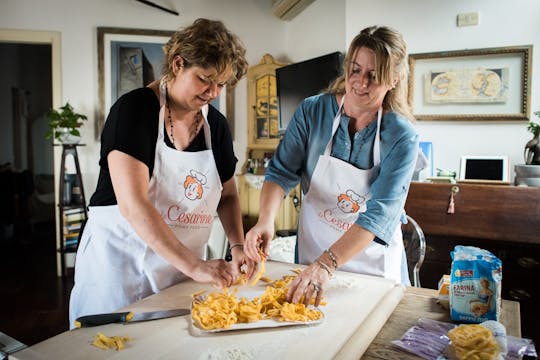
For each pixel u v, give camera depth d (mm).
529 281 2629
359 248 1267
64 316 3182
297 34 4203
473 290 1065
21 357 892
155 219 1193
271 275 1432
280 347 954
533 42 2971
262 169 4125
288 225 3918
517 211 2562
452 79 3176
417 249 1827
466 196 2672
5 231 5438
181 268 1211
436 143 3266
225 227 1510
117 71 4082
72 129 3836
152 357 904
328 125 1483
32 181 5754
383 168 1397
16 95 6199
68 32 4055
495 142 3105
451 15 3158
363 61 1262
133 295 1342
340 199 1509
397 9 3299
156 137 1275
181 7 4211
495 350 868
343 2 3451
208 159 1379
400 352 948
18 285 3842
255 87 4203
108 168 1301
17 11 3992
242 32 4328
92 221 1358
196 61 1121
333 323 1073
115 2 4102
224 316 1050
